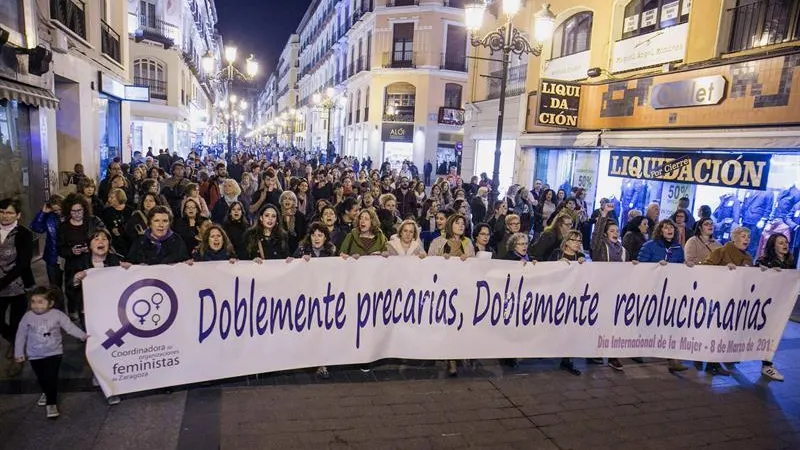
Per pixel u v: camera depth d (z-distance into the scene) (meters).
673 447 4.35
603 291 5.65
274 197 9.70
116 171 9.25
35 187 9.03
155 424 4.20
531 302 5.53
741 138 9.05
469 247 6.23
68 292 5.66
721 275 5.77
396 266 5.22
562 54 14.62
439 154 32.12
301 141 67.62
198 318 4.65
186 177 12.33
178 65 29.94
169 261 5.26
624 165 11.98
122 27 17.09
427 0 30.45
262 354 4.91
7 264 4.97
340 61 43.62
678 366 5.93
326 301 5.06
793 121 8.41
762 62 8.89
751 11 9.38
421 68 30.95
